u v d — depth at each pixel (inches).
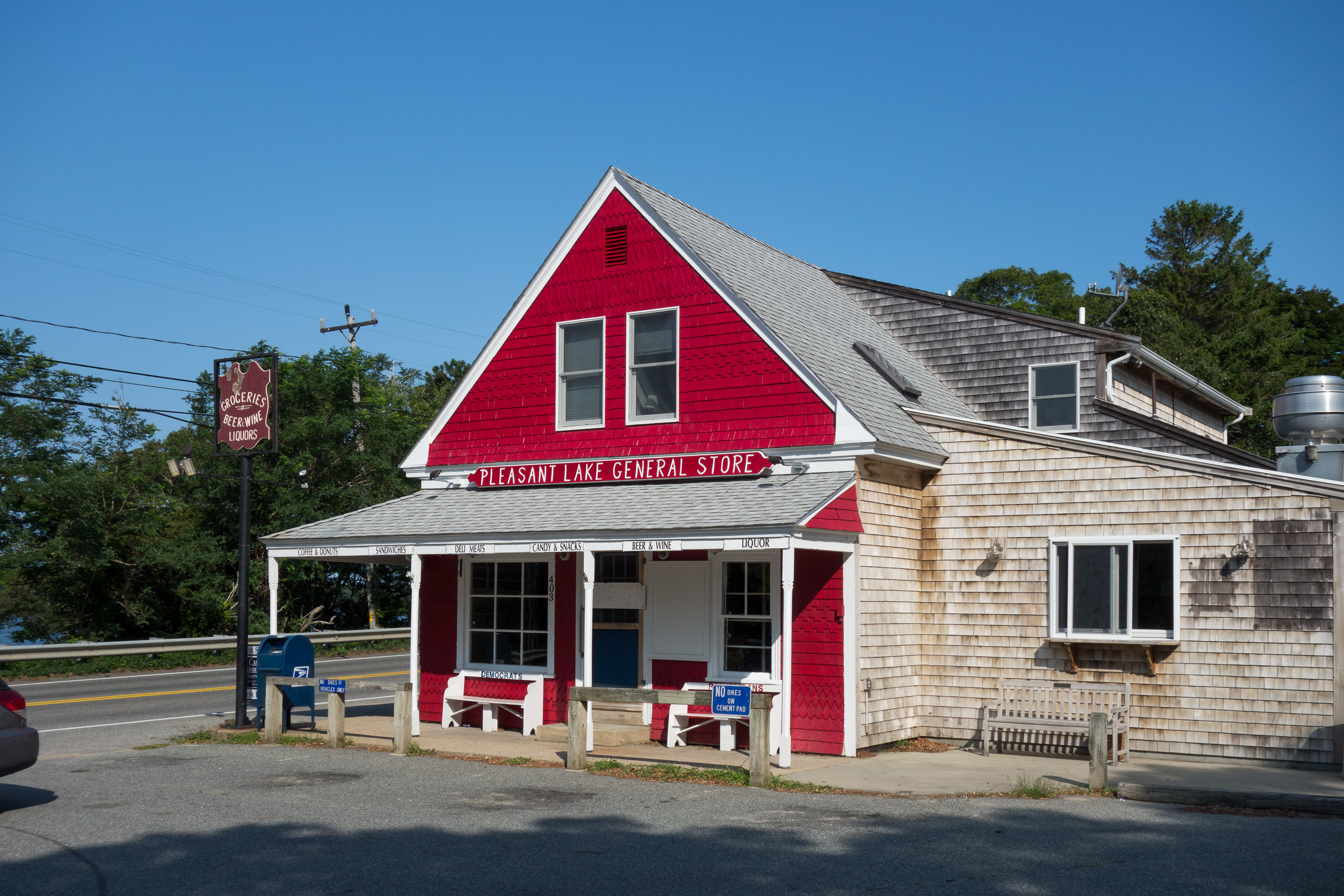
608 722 620.1
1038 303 2039.9
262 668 625.0
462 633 680.4
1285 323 2042.3
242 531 635.5
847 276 924.0
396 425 1578.5
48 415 1408.7
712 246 686.5
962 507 613.9
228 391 641.0
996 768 517.3
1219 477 546.3
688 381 634.8
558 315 688.4
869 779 479.8
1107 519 573.0
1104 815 398.0
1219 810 407.5
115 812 394.6
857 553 563.5
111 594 1405.0
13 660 969.5
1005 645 593.9
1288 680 523.5
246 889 293.1
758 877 306.3
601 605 630.5
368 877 305.1
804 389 593.3
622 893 290.7
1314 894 289.6
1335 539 518.3
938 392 784.3
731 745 567.5
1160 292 2172.7
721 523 521.0
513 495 665.0
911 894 290.0
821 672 564.7
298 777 473.1
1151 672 554.9
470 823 377.1
